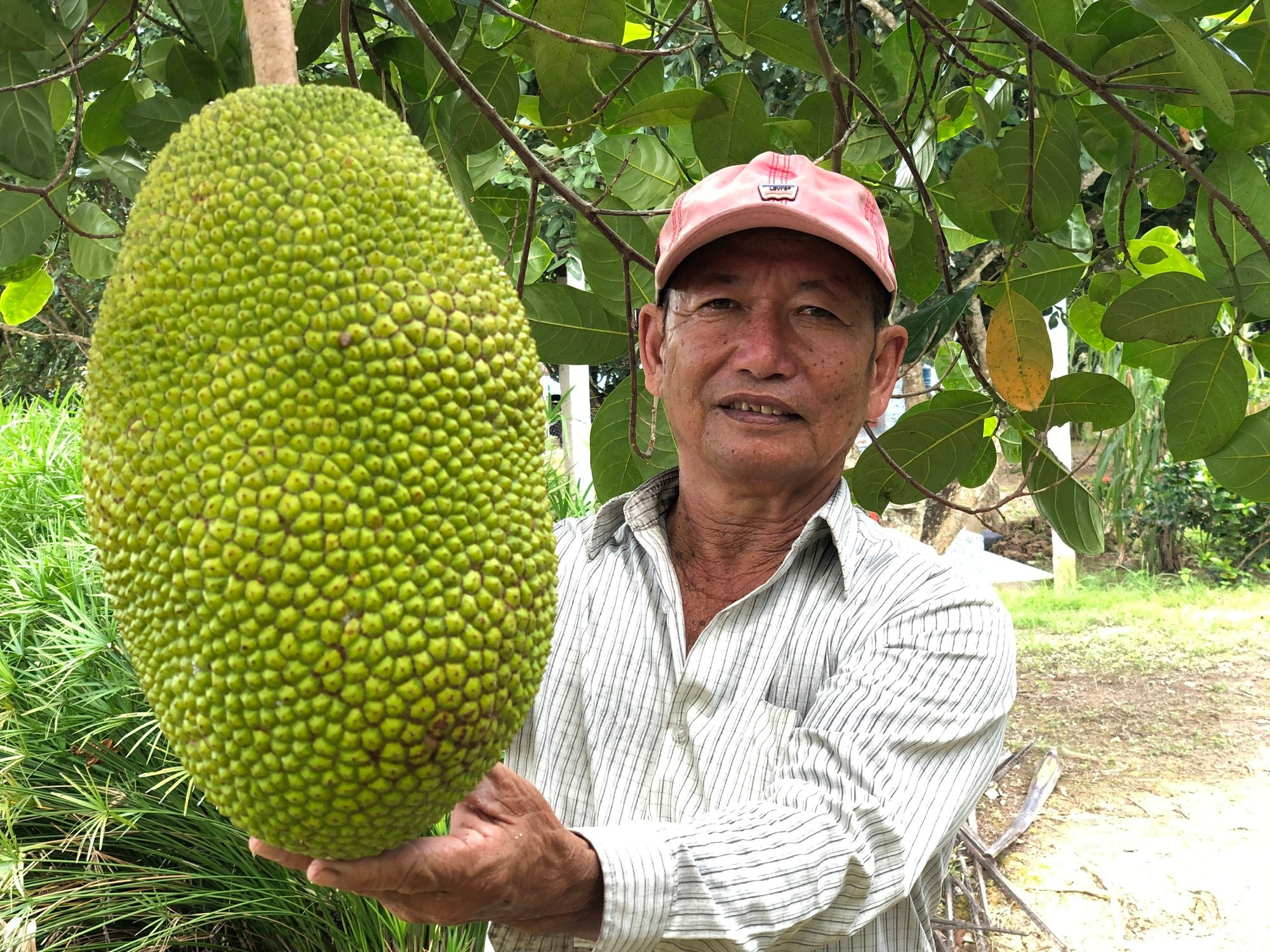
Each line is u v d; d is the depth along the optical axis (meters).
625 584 1.58
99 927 2.85
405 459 0.86
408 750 0.85
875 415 1.71
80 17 1.87
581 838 1.09
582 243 2.00
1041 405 2.17
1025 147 1.98
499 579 0.90
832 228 1.41
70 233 2.11
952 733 1.31
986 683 1.35
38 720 3.05
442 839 0.95
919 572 1.47
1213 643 6.75
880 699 1.32
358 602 0.84
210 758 0.88
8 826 2.87
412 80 1.86
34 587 3.20
